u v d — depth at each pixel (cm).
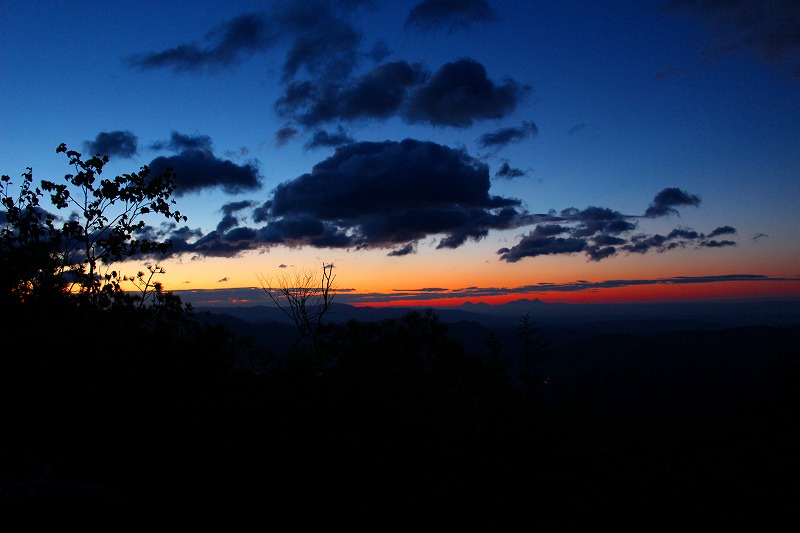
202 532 816
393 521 849
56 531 809
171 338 1188
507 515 902
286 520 833
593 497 1003
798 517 937
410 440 1077
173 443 943
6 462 962
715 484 1076
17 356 934
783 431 1571
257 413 1068
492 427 1252
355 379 1317
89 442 936
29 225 1321
